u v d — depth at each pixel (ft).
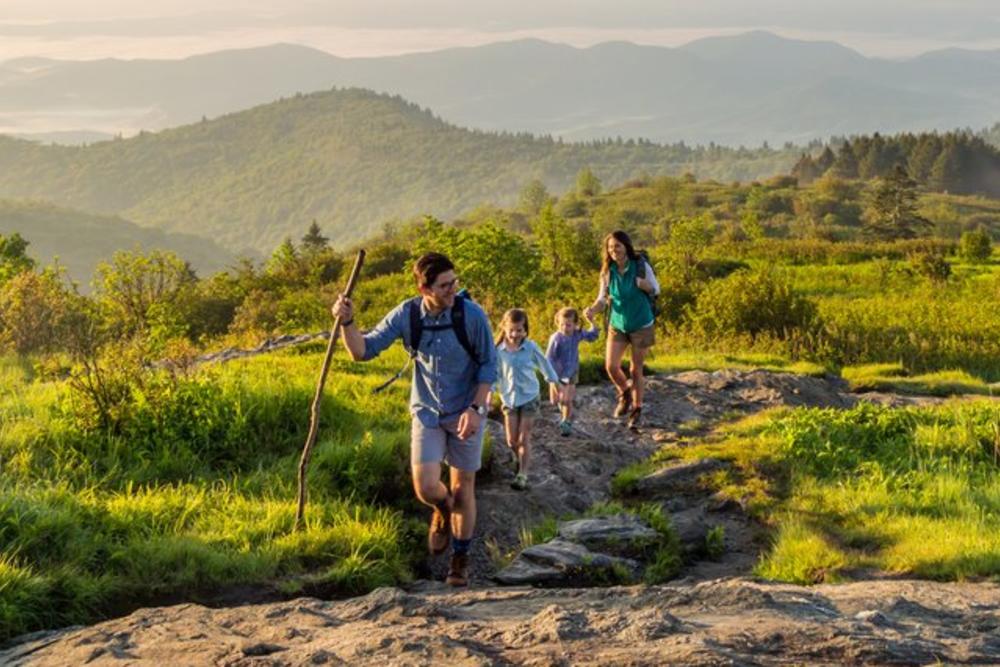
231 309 131.64
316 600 18.94
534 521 30.81
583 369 52.44
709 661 13.74
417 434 23.79
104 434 32.48
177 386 34.99
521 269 115.75
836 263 197.36
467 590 23.17
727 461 36.55
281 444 33.81
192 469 31.22
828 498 31.63
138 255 75.10
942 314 89.97
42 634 18.07
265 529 25.18
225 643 15.76
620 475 35.40
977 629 17.61
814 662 14.37
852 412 43.21
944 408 46.47
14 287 62.95
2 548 21.94
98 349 38.09
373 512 28.09
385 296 149.89
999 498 31.81
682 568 26.89
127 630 17.08
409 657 14.42
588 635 15.46
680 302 88.94
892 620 17.21
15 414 34.19
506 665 14.16
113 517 24.71
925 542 26.07
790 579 24.79
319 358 53.01
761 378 54.39
